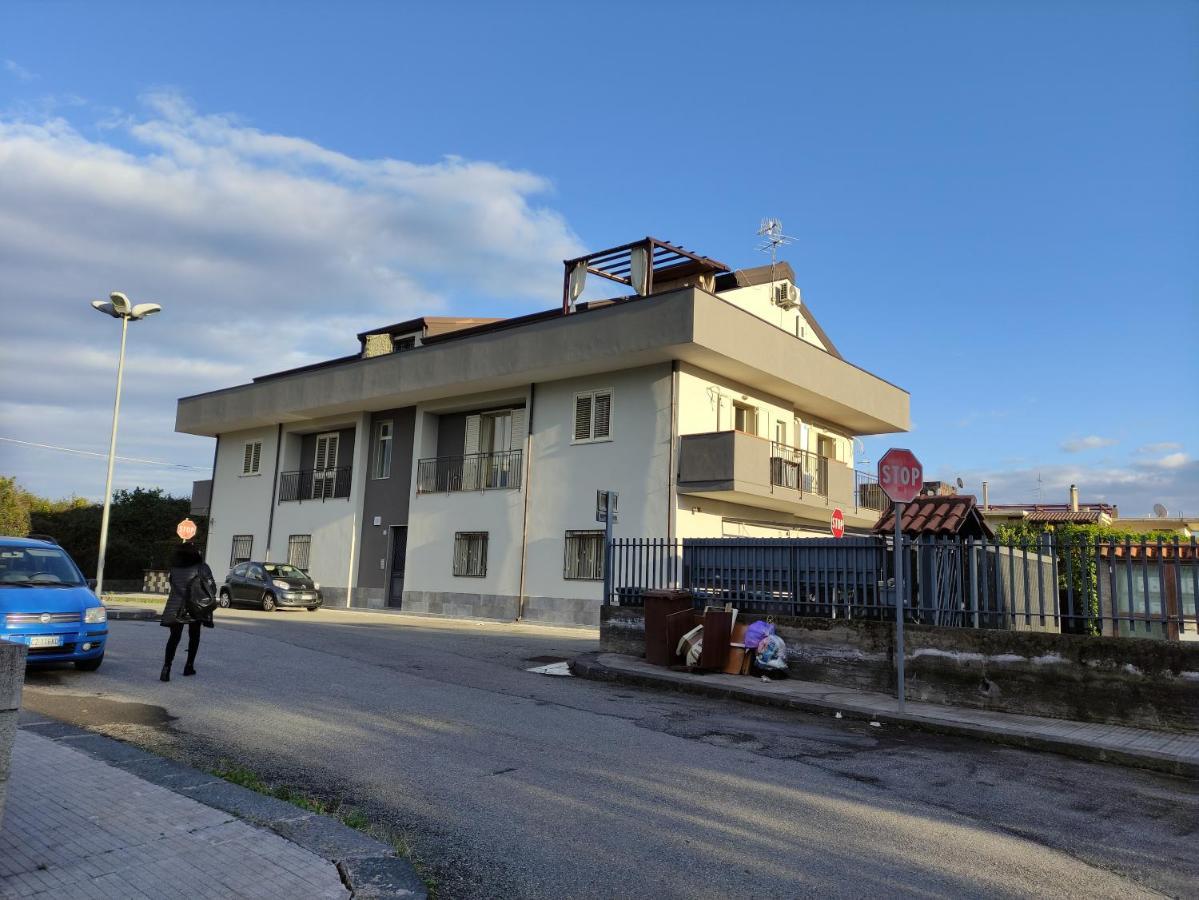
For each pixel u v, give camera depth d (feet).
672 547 45.29
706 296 66.39
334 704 30.17
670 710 32.55
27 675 33.58
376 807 18.53
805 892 14.56
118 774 18.93
